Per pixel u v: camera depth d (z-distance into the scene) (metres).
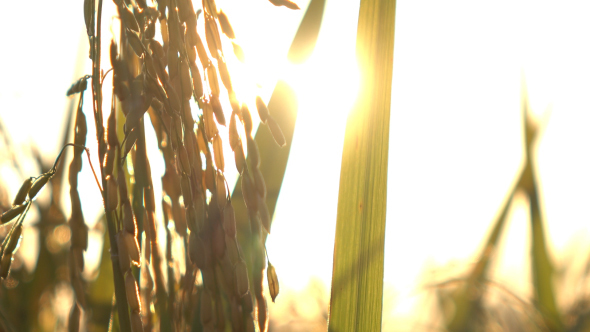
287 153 0.39
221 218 0.30
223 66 0.31
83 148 0.31
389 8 0.35
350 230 0.35
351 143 0.35
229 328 0.34
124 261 0.30
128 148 0.30
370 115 0.35
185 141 0.30
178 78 0.31
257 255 0.30
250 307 0.30
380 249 0.35
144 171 0.32
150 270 0.33
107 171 0.30
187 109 0.30
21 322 0.42
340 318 0.34
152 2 0.32
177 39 0.30
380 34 0.35
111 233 0.31
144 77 0.30
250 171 0.32
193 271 0.32
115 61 0.30
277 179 0.39
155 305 0.33
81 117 0.31
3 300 0.42
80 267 0.31
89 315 0.38
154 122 0.33
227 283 0.30
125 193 0.30
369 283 0.35
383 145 0.35
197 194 0.30
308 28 0.39
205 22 0.31
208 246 0.30
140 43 0.30
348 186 0.35
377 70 0.35
